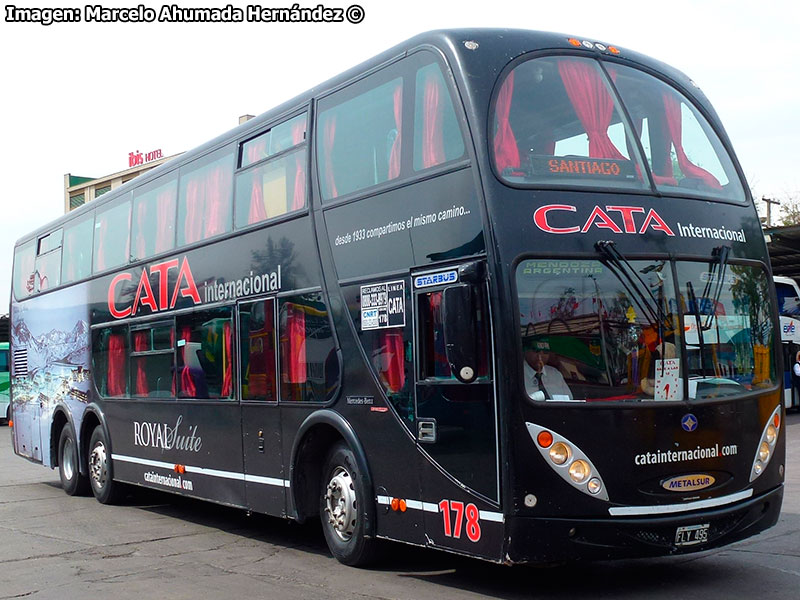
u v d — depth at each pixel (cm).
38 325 1547
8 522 1123
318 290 822
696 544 654
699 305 684
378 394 745
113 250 1274
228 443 963
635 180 690
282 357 873
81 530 1052
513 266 630
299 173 866
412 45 738
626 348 650
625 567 765
